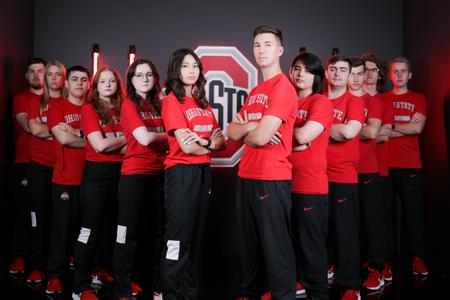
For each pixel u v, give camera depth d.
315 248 3.40
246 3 5.07
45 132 4.19
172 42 5.04
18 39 4.65
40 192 4.24
